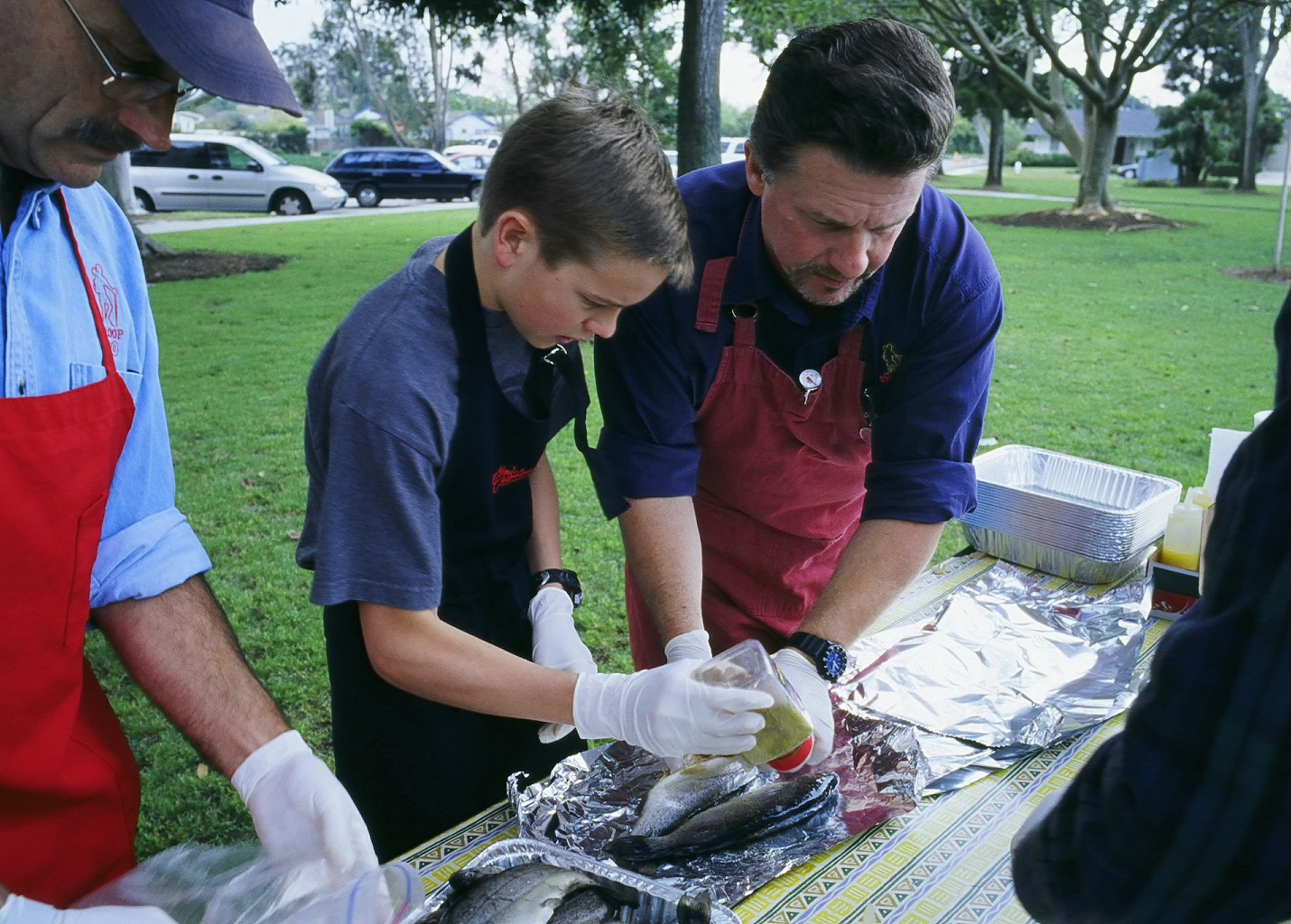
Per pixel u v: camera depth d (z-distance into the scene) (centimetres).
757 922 128
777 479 193
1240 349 802
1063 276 1147
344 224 1630
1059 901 82
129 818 134
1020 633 196
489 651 141
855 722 165
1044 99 1816
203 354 772
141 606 135
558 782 150
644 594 179
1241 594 71
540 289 131
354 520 134
